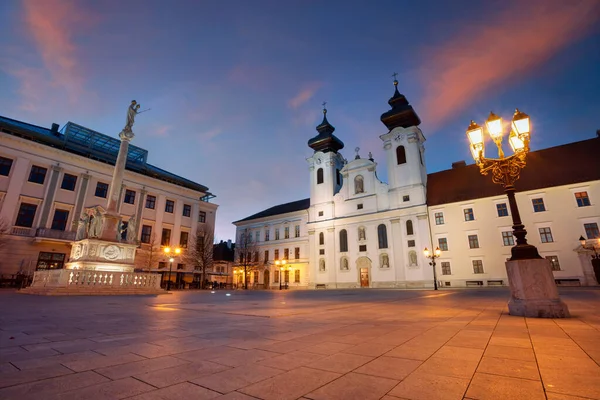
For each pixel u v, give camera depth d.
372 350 3.91
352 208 45.88
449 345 4.17
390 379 2.79
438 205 38.34
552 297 7.09
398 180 42.41
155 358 3.50
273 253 54.78
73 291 15.66
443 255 36.66
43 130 37.38
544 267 7.26
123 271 19.59
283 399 2.32
